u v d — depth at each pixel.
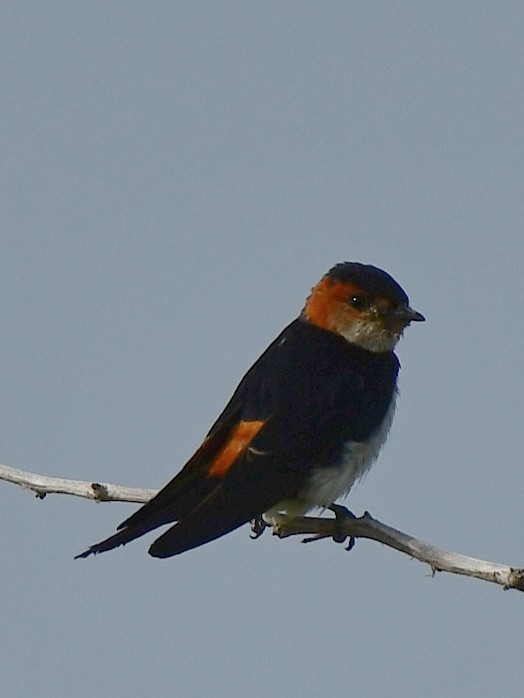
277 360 12.59
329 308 12.85
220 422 12.24
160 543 11.02
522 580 9.45
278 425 12.04
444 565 9.99
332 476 12.04
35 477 11.58
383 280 12.83
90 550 10.88
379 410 12.49
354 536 11.26
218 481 11.79
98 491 11.36
